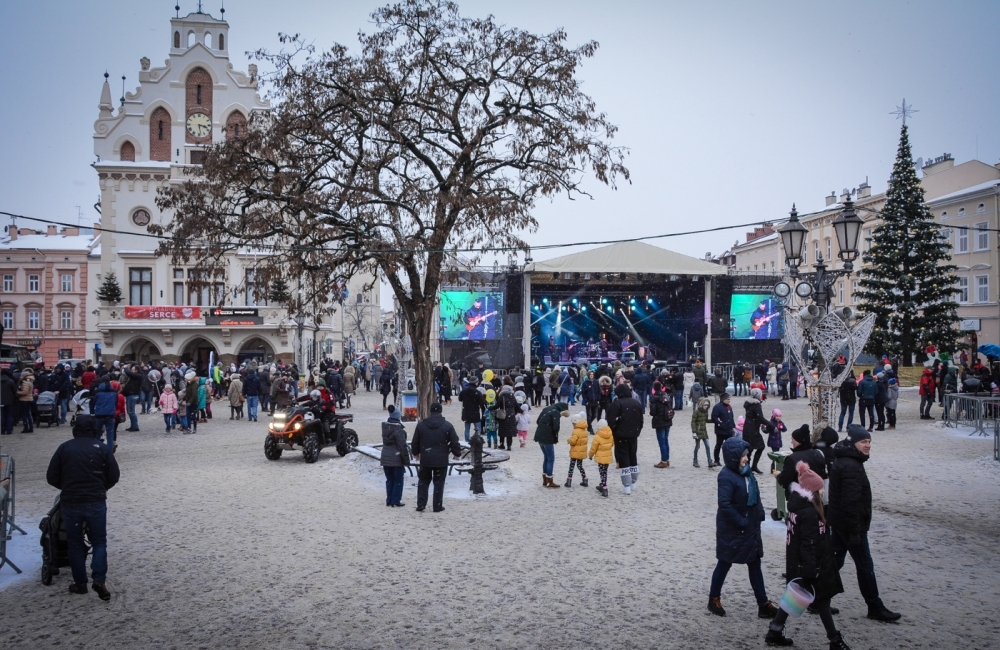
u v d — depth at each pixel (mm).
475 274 19172
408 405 27141
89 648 6797
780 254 66938
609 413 13617
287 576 8914
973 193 44500
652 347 47219
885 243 39219
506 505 12758
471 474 14242
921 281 38688
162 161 44875
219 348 44406
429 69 17594
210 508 12688
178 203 17703
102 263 43844
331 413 18547
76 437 8305
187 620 7496
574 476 15516
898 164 39219
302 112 17062
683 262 45594
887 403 22500
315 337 48750
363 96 16781
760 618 7434
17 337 63000
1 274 63188
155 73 45000
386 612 7707
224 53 45438
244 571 9117
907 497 12930
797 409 29500
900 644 6695
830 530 7348
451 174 16984
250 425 26141
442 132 17766
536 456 18547
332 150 17234
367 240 16281
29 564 9406
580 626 7285
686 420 26391
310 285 19547
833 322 15195
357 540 10531
